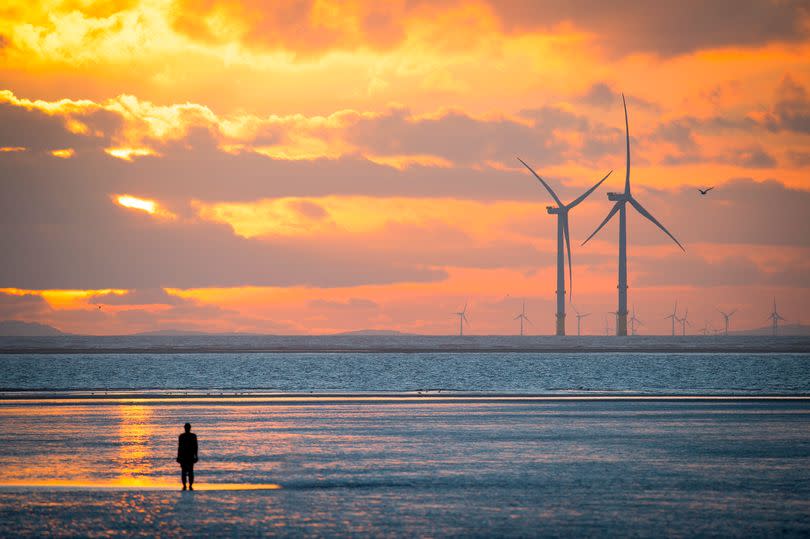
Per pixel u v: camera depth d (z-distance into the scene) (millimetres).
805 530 65375
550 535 64062
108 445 112125
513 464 96750
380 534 64250
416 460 99812
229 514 70688
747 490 80750
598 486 83062
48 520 68688
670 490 80938
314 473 90625
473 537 63406
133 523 67625
